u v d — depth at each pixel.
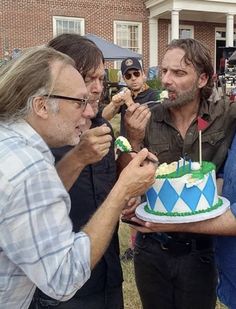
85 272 1.41
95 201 2.14
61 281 1.35
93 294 2.15
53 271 1.33
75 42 2.08
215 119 2.30
